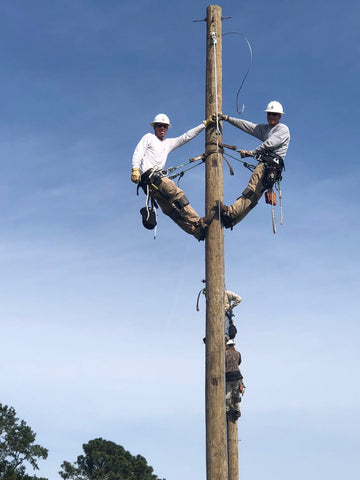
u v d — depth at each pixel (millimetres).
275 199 10852
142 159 10766
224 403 9773
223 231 10594
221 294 10180
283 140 10883
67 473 46594
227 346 13945
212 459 9570
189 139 10938
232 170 10773
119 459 47906
